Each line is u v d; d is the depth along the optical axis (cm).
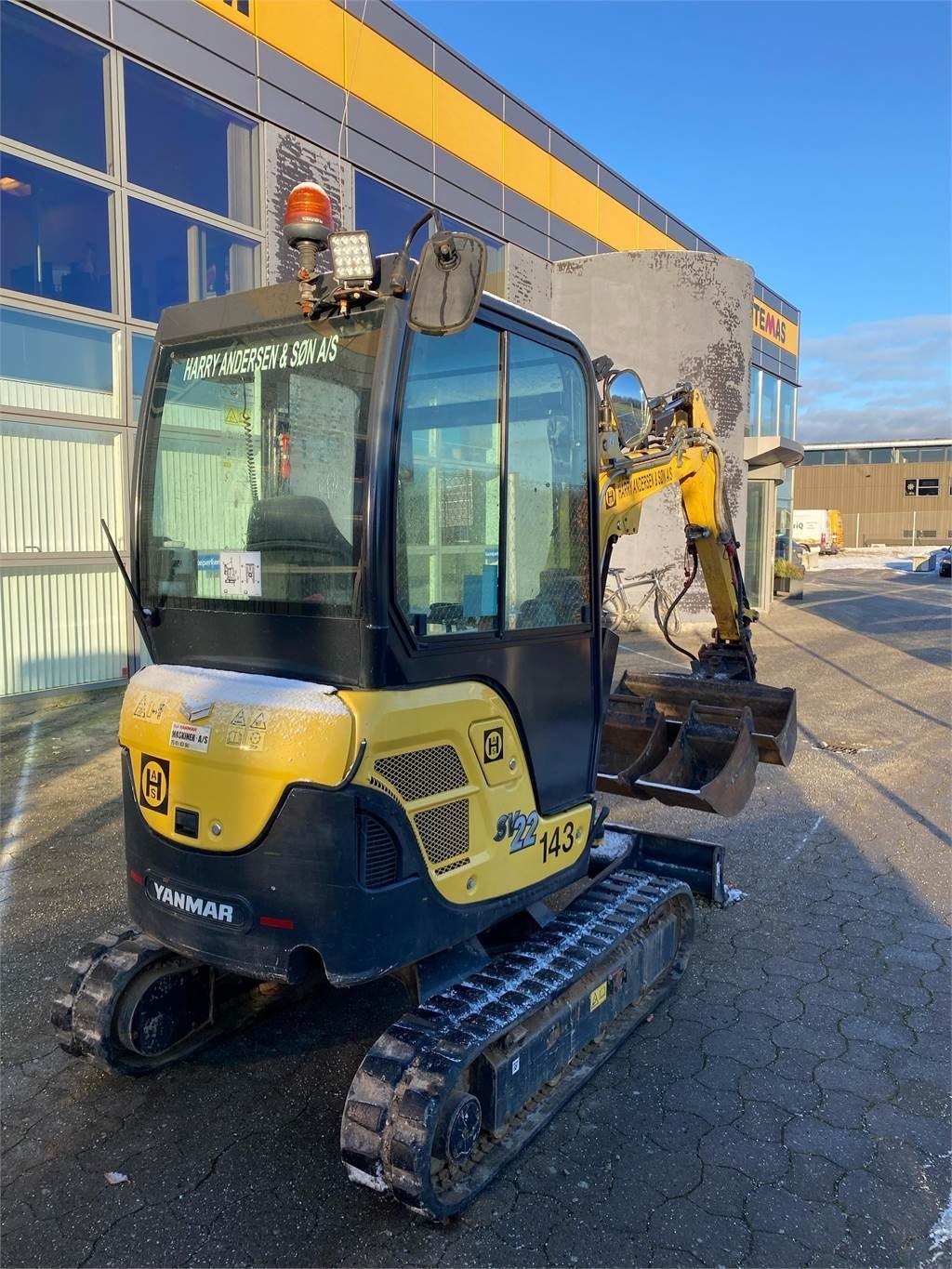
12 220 817
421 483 277
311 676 279
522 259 1493
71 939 454
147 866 304
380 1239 270
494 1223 275
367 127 1146
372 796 262
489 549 304
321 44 1067
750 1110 329
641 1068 355
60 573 899
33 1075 350
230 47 964
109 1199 285
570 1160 303
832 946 457
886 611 2003
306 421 280
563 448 345
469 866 299
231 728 275
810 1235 271
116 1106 332
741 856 578
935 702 1036
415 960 280
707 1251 265
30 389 857
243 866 274
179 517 321
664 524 1597
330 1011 398
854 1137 315
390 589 263
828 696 1066
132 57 880
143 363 945
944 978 425
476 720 298
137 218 914
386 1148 263
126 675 966
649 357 1599
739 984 421
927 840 605
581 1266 260
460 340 288
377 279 272
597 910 381
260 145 1011
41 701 891
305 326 286
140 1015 336
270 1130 320
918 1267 260
